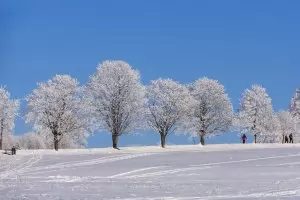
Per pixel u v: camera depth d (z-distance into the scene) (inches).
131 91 2741.1
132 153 2230.6
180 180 1246.3
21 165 1739.7
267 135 3329.2
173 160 1887.3
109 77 2746.1
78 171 1525.6
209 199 861.8
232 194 929.5
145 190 1003.9
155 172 1477.6
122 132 2723.9
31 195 924.0
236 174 1389.0
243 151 2267.5
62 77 2802.7
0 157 2020.2
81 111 2746.1
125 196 904.3
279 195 914.1
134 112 2741.1
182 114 2974.9
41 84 2802.7
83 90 2785.4
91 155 2116.1
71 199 863.1
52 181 1242.6
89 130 2755.9
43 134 2787.9
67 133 2755.9
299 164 1690.5
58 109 2733.8
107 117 2716.5
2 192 978.1
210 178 1294.3
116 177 1353.3
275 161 1804.9
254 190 991.6
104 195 920.3
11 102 2903.5
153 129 2938.0
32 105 2755.9
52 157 2018.9
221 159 1907.0
